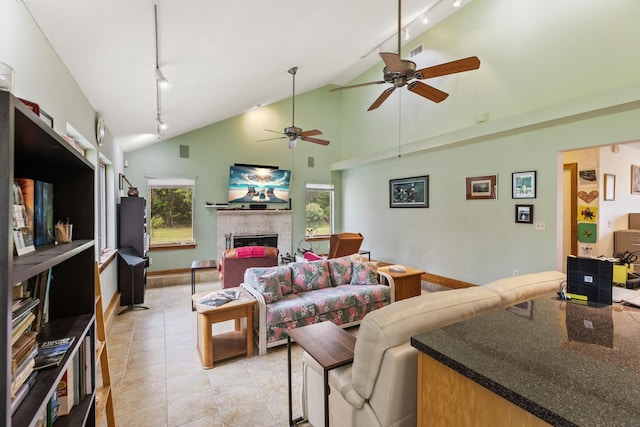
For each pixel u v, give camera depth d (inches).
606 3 133.1
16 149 40.3
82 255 55.9
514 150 169.3
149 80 123.0
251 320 116.9
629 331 45.9
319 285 146.2
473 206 190.5
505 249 174.1
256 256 173.9
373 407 55.2
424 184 222.7
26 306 36.3
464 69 113.1
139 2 76.7
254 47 128.6
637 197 212.7
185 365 111.6
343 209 316.5
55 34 81.4
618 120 130.8
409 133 234.7
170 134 229.8
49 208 48.6
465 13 189.5
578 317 52.0
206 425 81.3
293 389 97.1
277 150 287.0
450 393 39.4
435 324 58.4
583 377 33.1
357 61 239.0
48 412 45.3
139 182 234.5
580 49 141.3
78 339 46.1
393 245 252.2
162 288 219.1
